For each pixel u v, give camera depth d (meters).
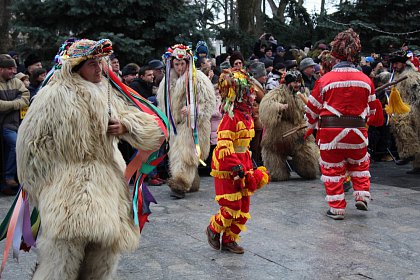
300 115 8.63
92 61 3.62
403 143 9.55
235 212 5.05
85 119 3.52
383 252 5.27
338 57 6.48
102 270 3.65
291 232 5.94
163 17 12.11
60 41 11.38
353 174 6.70
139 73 8.80
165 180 8.85
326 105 6.45
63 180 3.47
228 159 4.95
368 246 5.45
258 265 4.91
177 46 7.55
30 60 8.27
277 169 8.91
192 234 5.86
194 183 8.04
